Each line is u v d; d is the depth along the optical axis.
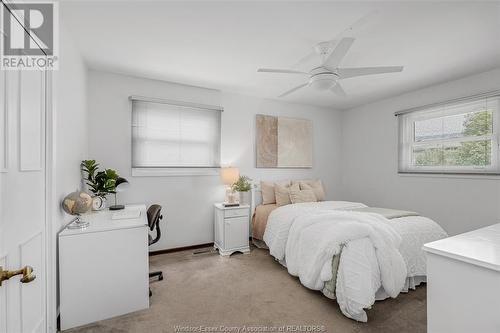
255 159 4.01
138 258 1.91
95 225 1.88
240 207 3.29
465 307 0.96
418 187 3.62
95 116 2.91
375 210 2.79
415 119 3.69
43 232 1.50
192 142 3.48
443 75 3.06
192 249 3.45
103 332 1.66
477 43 2.28
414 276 2.20
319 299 2.09
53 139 1.60
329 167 4.79
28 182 1.32
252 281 2.43
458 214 3.16
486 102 2.93
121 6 1.75
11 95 1.15
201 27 2.03
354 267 1.81
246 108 3.94
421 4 1.73
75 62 2.25
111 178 2.52
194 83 3.38
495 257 0.93
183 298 2.11
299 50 2.43
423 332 1.65
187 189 3.44
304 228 2.40
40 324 1.45
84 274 1.73
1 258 1.04
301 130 4.42
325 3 1.73
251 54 2.52
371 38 2.19
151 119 3.22
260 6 1.76
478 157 3.01
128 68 2.87
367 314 1.85
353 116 4.71
